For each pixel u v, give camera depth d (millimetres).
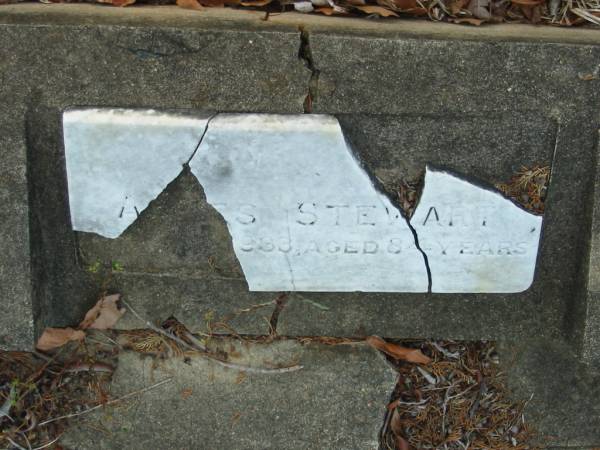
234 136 852
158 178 869
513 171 890
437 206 887
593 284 893
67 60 839
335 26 856
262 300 941
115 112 849
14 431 970
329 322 953
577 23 951
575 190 896
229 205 879
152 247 914
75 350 961
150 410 978
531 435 1011
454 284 914
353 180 873
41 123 861
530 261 904
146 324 947
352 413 983
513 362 991
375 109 860
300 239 892
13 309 879
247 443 984
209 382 974
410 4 925
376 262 903
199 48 837
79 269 920
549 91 858
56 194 888
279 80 849
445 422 1012
